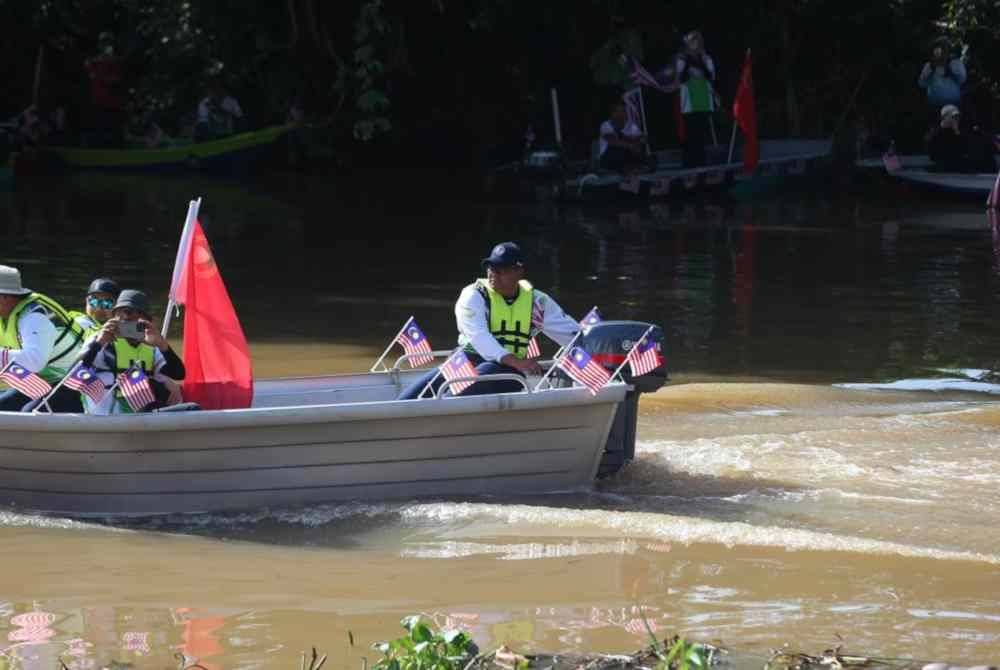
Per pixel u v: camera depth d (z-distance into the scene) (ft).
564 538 55.88
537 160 199.82
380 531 57.41
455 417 60.18
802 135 217.77
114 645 44.73
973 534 56.18
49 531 57.88
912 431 72.02
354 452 60.29
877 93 217.56
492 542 55.57
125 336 61.77
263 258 131.44
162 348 62.69
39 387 60.34
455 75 224.74
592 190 180.45
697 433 72.33
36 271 118.01
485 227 156.76
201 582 51.01
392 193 191.42
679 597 49.14
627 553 54.03
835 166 194.70
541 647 44.42
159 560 53.78
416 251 137.28
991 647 44.32
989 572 51.60
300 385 70.74
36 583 50.80
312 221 159.94
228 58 217.56
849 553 53.52
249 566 53.01
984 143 189.57
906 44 212.02
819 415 76.13
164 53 214.90
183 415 58.13
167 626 46.42
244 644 44.83
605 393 60.59
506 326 64.23
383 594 49.67
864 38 214.28
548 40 216.95
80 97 228.22
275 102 222.69
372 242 143.43
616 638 45.21
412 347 71.77
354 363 87.51
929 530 56.70
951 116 188.65
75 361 63.16
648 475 64.90
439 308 106.52
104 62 217.97
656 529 56.34
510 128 225.35
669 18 213.87
